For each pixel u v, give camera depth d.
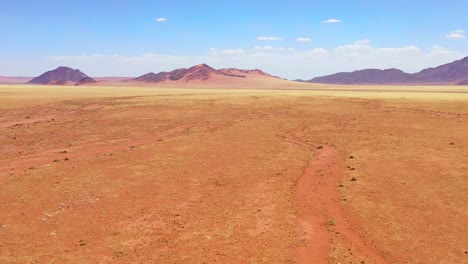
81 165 28.67
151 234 17.06
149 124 49.94
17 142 38.00
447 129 44.44
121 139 40.03
